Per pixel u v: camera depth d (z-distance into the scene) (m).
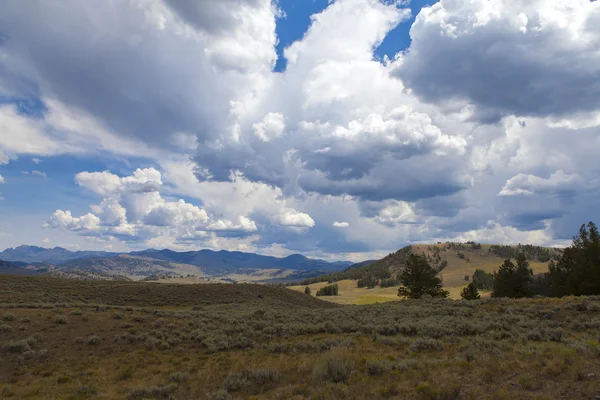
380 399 11.16
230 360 19.69
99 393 14.90
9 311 27.88
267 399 12.55
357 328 26.88
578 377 10.80
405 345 20.50
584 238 55.62
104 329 25.97
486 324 24.03
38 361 19.94
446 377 12.34
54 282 65.19
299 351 21.08
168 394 14.32
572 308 26.84
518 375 11.77
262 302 65.75
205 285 74.75
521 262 62.84
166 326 28.08
